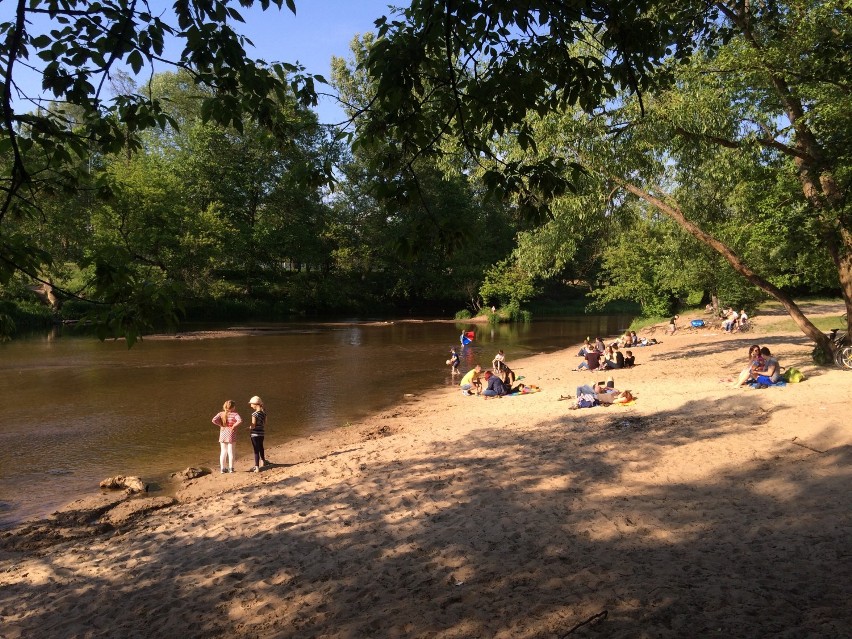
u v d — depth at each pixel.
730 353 23.50
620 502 7.72
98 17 4.29
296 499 9.18
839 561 5.49
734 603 4.82
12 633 5.63
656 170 17.16
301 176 5.49
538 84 4.76
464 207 56.78
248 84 4.97
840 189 10.35
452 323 52.34
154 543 7.79
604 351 24.25
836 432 9.71
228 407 11.33
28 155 5.04
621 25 4.84
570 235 18.95
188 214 48.66
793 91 12.82
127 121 5.03
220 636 5.15
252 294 60.59
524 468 9.67
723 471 8.62
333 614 5.32
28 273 4.11
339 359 28.08
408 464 10.61
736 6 10.75
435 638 4.65
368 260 62.75
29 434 14.20
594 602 5.01
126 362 26.03
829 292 54.47
